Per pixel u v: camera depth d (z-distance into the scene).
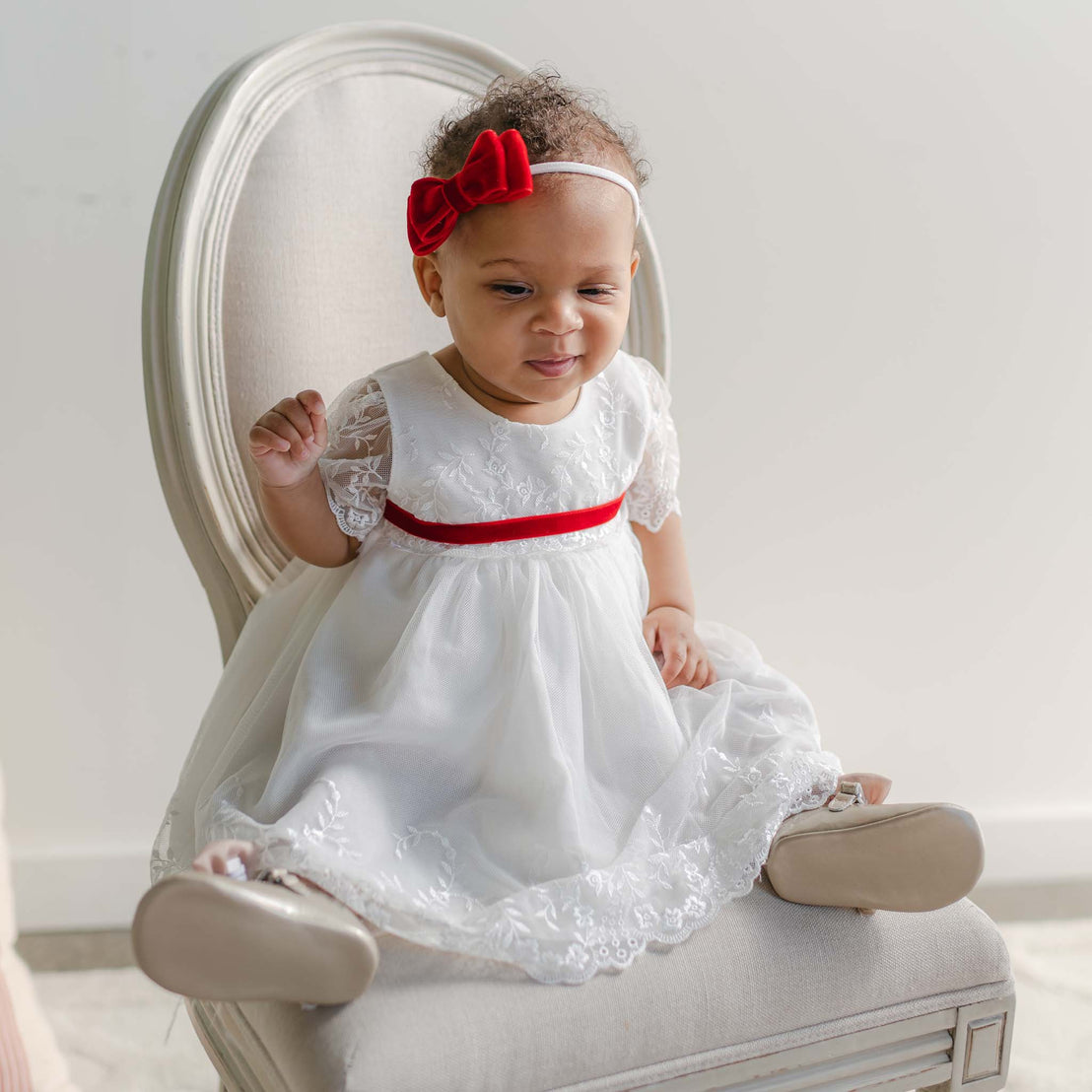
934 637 1.79
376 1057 0.65
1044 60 1.61
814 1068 0.77
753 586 1.73
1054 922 1.71
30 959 1.59
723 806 0.83
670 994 0.72
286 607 0.97
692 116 1.56
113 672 1.64
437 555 0.90
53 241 1.51
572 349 0.84
